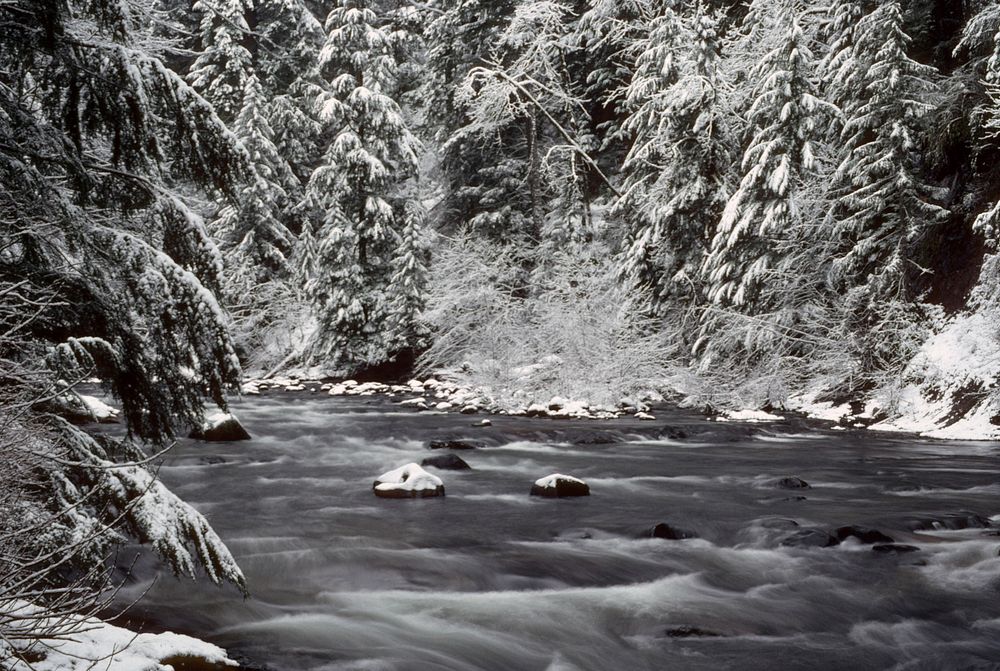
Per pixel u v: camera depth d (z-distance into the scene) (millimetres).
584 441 16750
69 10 6309
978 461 14617
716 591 7395
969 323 19281
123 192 6418
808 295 22922
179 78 6434
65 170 6109
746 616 6809
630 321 23766
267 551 8000
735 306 23250
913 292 21188
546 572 7711
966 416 17969
